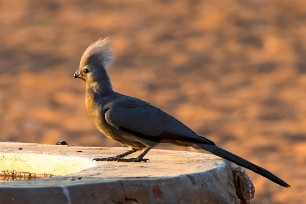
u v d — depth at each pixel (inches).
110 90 530.0
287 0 2751.0
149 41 2413.9
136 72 2143.2
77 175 447.2
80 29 2546.8
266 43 2367.1
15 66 2202.3
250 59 2242.9
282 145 1482.5
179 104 1877.5
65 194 402.9
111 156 537.3
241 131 1612.9
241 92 1968.5
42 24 2605.8
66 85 2023.9
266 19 2583.7
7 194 392.8
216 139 1561.3
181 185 443.2
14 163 550.3
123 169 473.4
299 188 1179.3
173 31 2507.4
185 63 2215.8
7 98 1921.8
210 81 2068.2
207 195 458.9
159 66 2197.3
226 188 482.3
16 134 1630.2
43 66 2194.9
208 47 2353.6
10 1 2861.7
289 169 1309.1
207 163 495.8
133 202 422.9
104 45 535.8
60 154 545.0
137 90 1990.7
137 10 2728.8
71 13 2716.5
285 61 2208.4
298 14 2623.0
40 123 1712.6
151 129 507.5
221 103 1867.6
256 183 1192.8
